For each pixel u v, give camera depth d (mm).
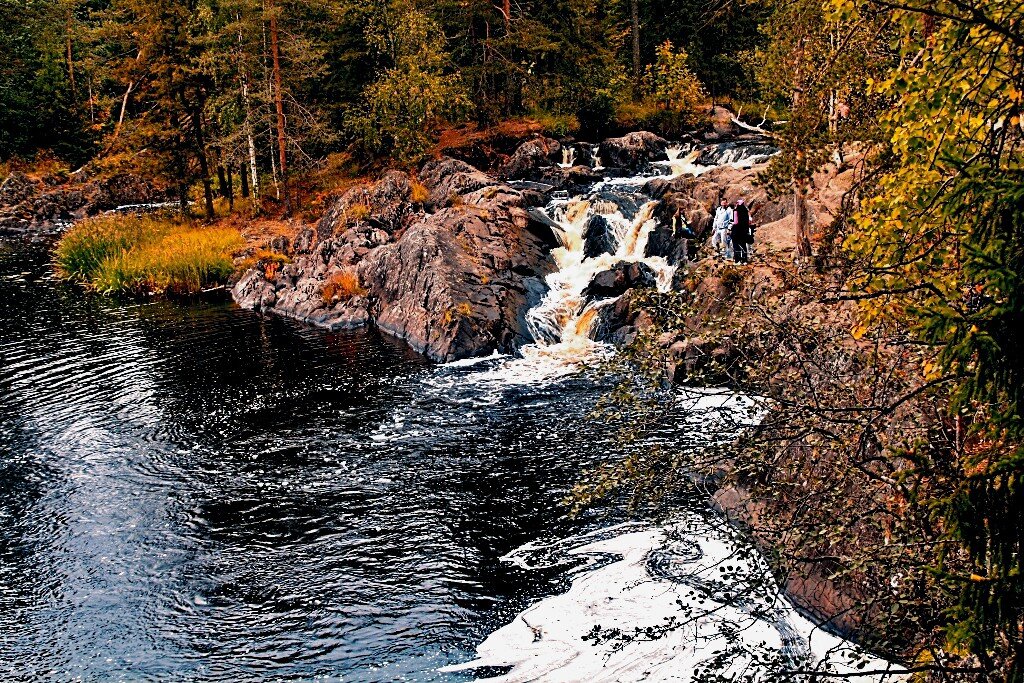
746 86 47125
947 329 5180
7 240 47750
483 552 13156
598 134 43844
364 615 11758
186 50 38375
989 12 5629
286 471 16297
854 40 12492
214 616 11883
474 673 10383
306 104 43750
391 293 26750
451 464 16281
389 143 40906
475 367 22375
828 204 21328
